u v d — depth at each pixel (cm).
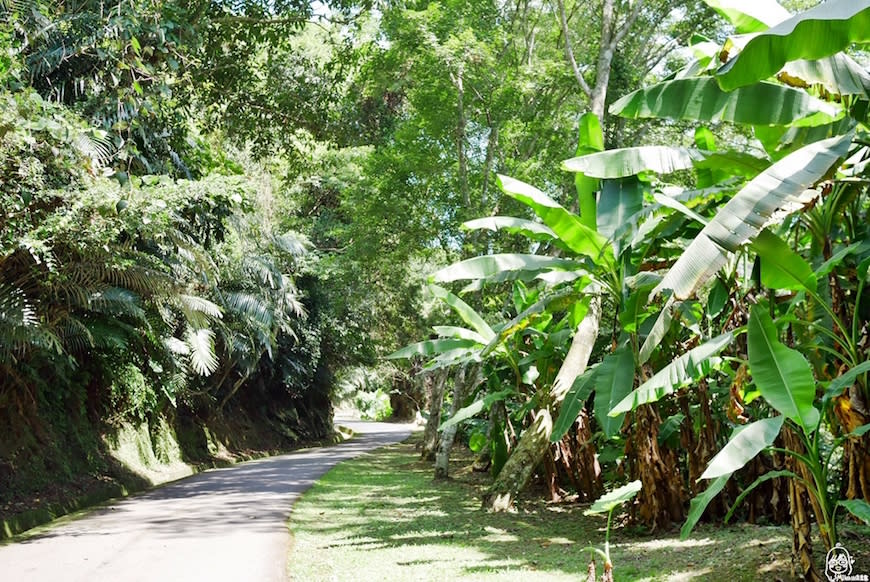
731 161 619
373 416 5775
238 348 2053
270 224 2325
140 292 1225
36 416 1255
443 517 1038
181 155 1391
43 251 846
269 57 1437
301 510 1130
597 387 789
